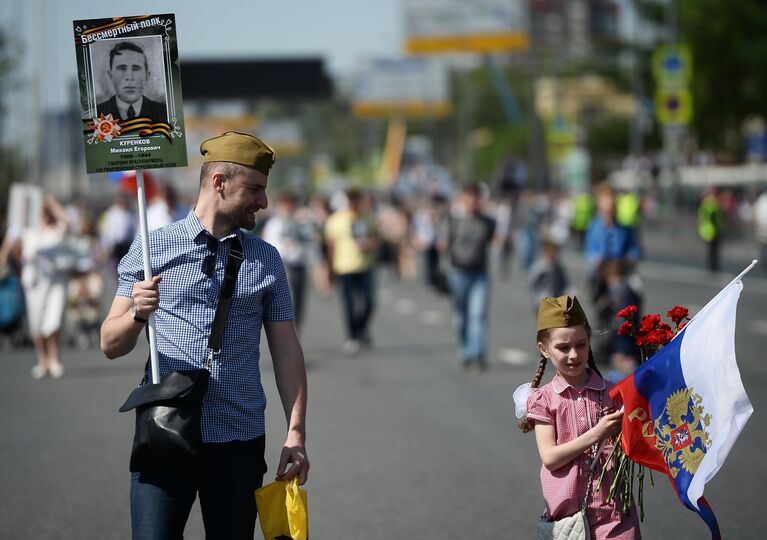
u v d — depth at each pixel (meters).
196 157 141.38
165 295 9.08
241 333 9.12
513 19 118.19
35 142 82.25
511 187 101.94
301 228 32.22
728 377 9.17
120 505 15.72
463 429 20.55
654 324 9.72
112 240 37.53
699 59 100.25
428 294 55.28
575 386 9.62
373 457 18.31
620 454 9.46
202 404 8.94
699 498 9.12
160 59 9.30
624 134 147.38
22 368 30.28
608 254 27.41
